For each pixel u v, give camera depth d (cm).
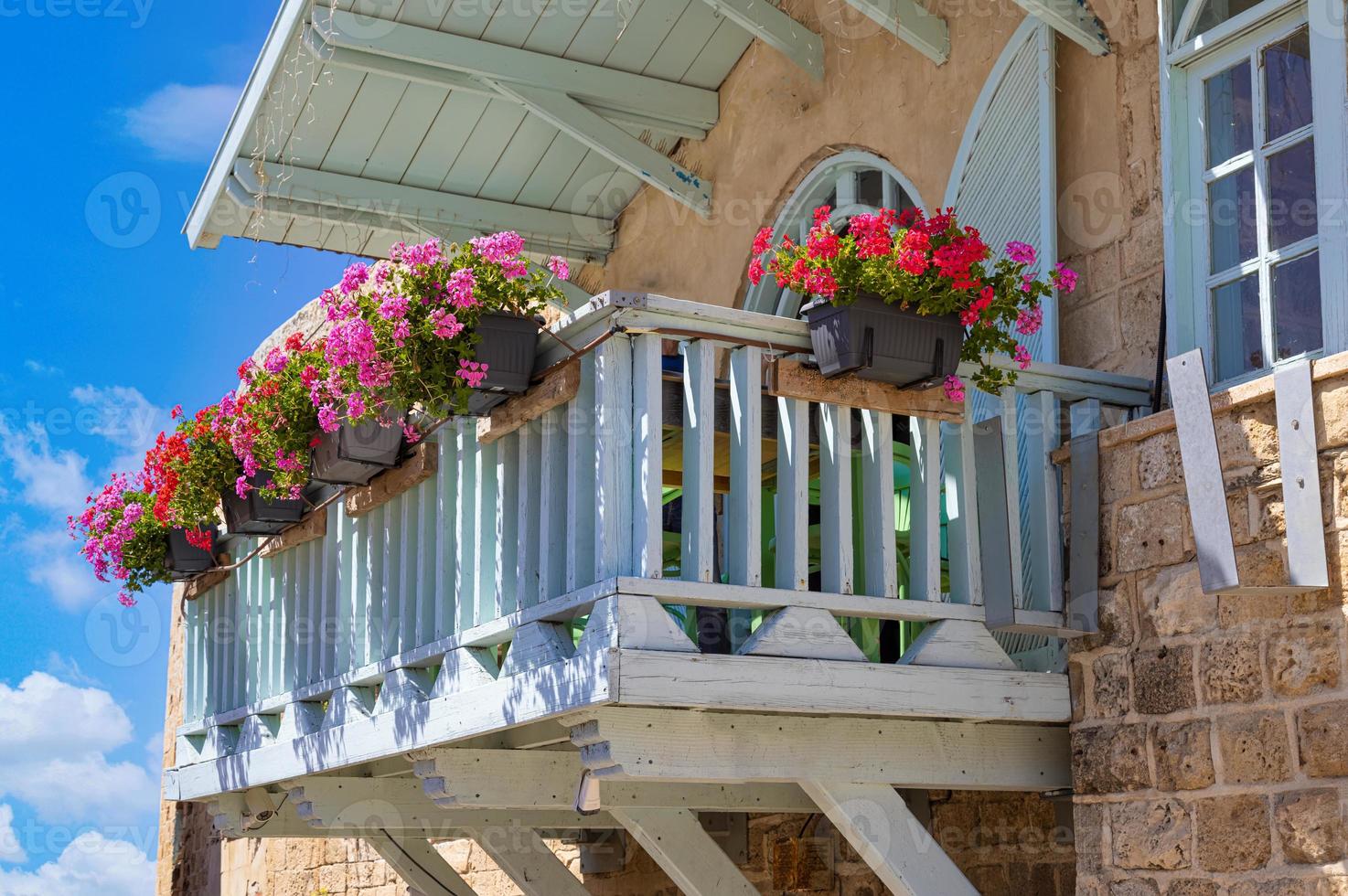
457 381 460
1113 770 464
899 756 473
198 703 754
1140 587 463
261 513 628
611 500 436
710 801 572
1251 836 417
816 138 754
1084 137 568
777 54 789
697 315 448
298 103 779
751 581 441
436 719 501
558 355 471
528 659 457
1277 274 478
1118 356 538
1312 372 412
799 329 465
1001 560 475
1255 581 425
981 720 473
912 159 686
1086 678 478
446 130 821
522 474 482
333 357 466
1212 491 428
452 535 529
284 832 713
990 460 484
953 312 460
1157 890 444
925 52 666
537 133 837
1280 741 412
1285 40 482
